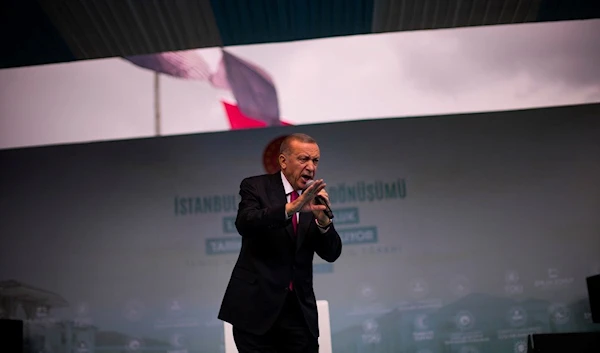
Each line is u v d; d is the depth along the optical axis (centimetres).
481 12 488
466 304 478
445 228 486
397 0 478
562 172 487
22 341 453
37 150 511
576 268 477
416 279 482
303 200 202
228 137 501
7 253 502
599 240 479
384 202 490
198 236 495
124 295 491
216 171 500
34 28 487
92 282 493
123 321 488
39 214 505
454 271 481
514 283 478
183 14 481
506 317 474
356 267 485
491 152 491
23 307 494
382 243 486
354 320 479
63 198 505
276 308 216
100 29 489
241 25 493
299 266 224
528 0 480
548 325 472
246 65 497
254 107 496
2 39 491
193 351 481
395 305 480
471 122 495
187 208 498
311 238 227
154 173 503
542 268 479
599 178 484
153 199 501
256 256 222
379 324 479
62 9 476
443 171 491
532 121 492
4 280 498
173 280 490
